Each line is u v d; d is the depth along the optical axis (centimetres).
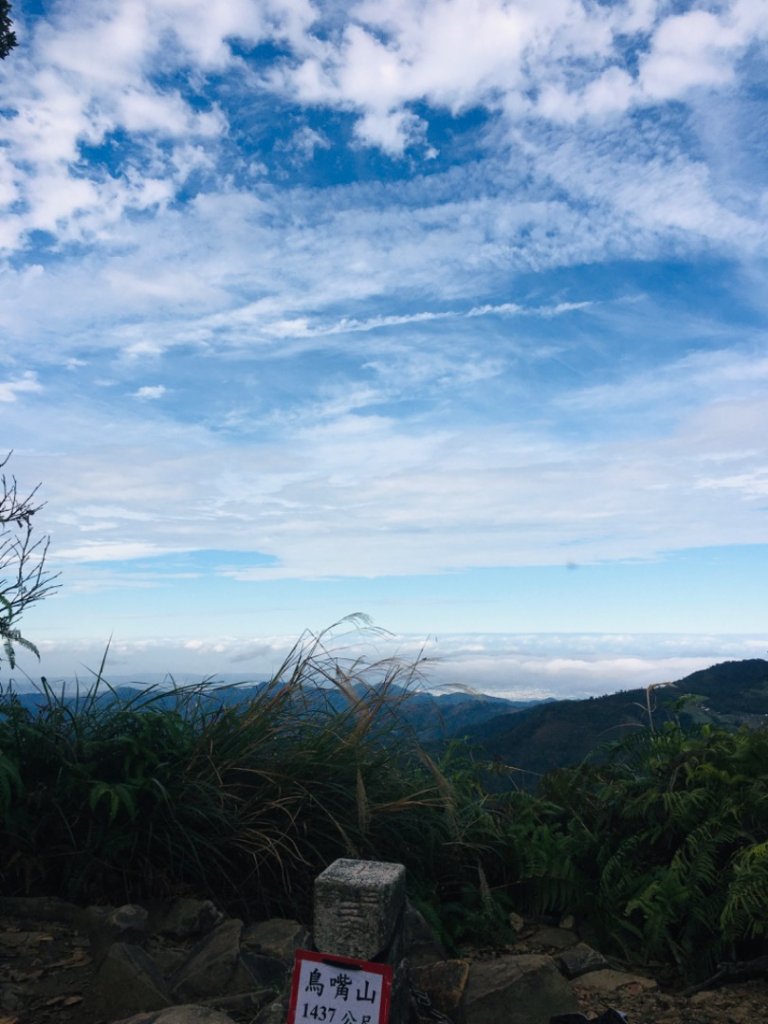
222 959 378
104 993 357
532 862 525
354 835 503
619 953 484
